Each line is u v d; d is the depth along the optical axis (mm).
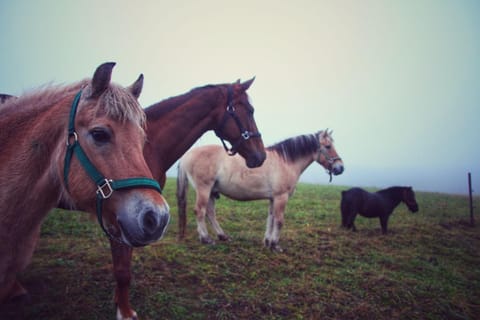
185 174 5812
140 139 1783
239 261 4887
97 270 3959
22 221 1815
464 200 14055
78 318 3006
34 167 1799
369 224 8570
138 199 1588
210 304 3545
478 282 5098
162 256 4629
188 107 3662
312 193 13586
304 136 6469
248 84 4176
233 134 4094
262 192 5938
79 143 1669
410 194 8109
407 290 4402
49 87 2029
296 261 5172
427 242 7125
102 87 1679
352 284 4465
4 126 1888
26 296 3215
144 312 3229
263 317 3459
